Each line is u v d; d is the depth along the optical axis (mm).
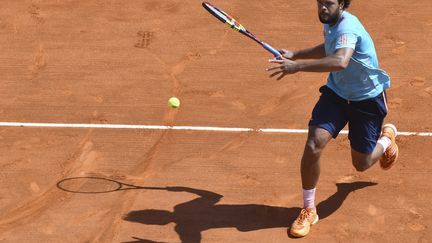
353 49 19469
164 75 30656
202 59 31688
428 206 23156
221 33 33469
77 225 22578
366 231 22156
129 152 26000
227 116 27984
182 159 25594
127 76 30625
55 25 34375
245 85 29891
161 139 26703
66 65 31469
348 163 25219
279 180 24453
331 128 20734
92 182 24469
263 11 35125
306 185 21516
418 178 24422
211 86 29859
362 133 21203
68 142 26594
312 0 35906
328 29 20000
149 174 24844
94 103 28906
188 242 21781
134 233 22172
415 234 21984
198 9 35375
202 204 23359
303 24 34062
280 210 23078
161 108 28516
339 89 20844
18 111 28500
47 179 24656
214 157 25672
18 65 31547
